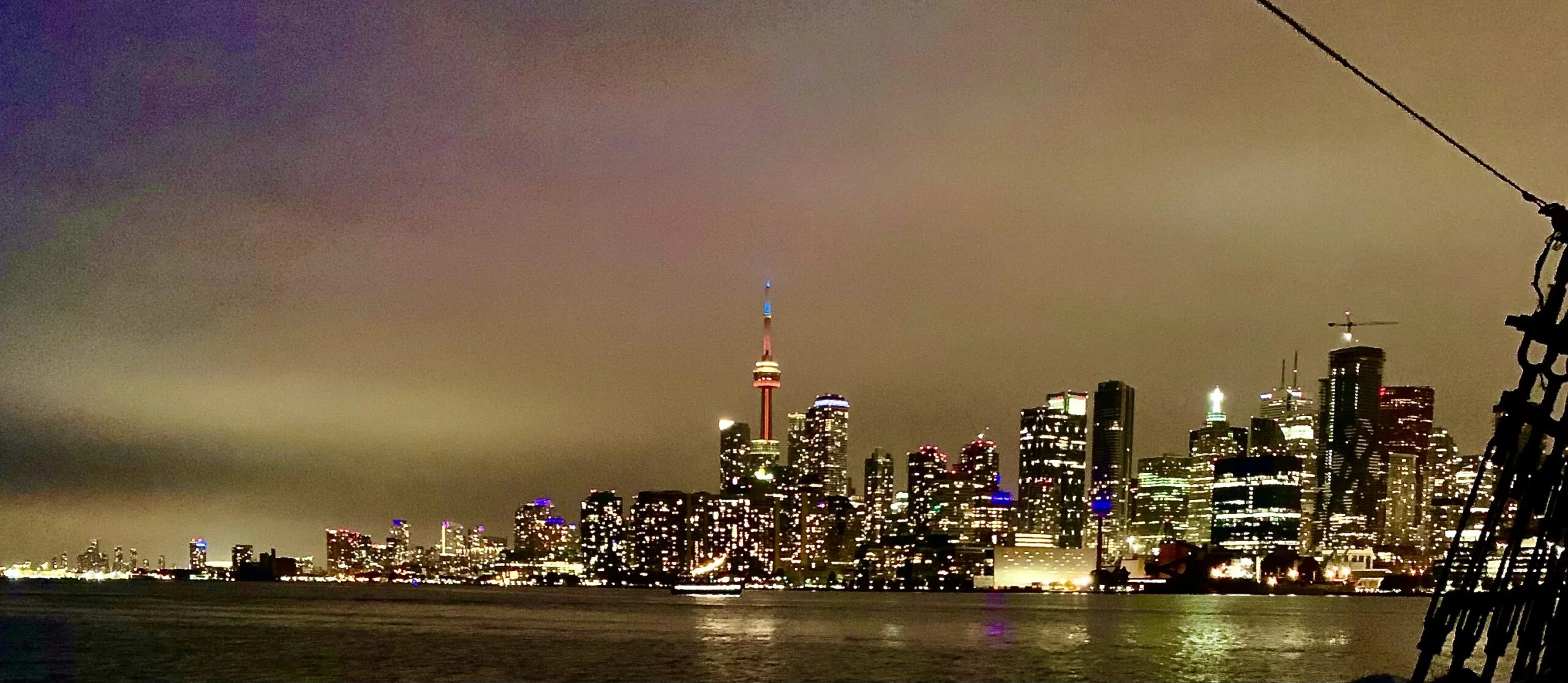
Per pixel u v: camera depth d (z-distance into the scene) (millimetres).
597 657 162500
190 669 141500
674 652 172250
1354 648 194500
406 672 139500
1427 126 17453
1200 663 160875
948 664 156500
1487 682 23234
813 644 192250
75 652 163875
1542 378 21594
